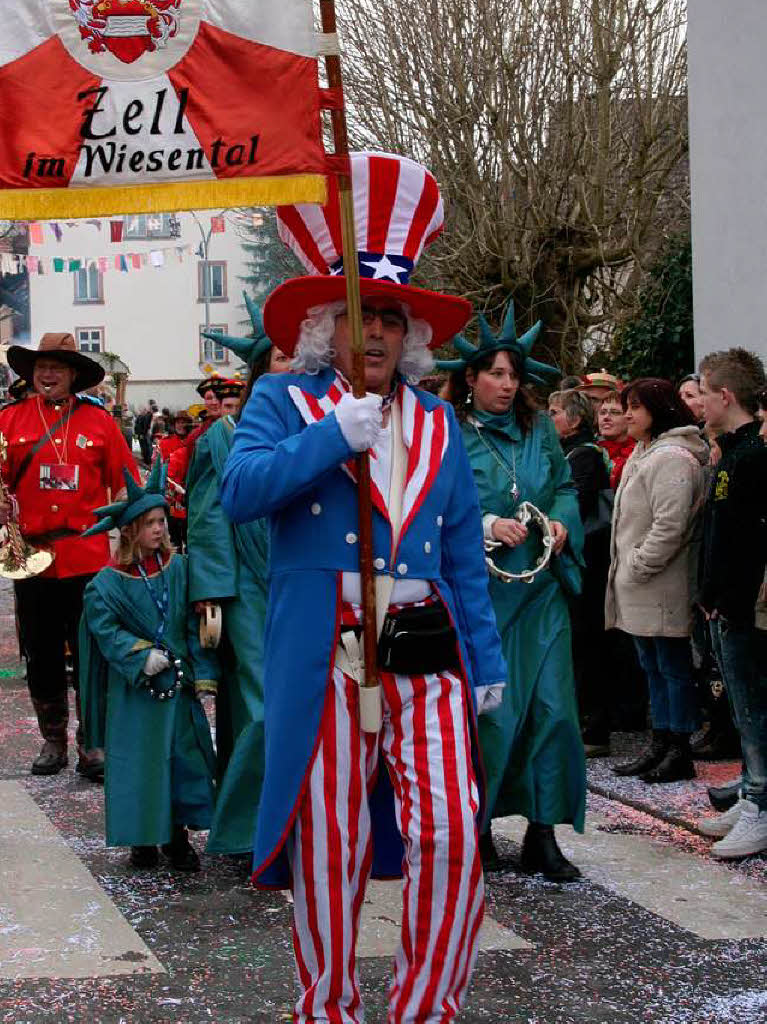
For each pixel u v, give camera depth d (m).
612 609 6.63
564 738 4.92
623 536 6.48
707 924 4.46
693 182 9.42
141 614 5.11
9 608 14.26
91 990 3.85
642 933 4.37
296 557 3.14
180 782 5.07
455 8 18.06
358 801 3.11
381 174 3.40
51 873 5.07
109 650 5.07
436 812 3.03
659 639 6.38
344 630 3.13
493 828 5.75
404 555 3.17
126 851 5.39
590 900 4.71
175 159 3.11
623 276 21.16
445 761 3.08
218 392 10.27
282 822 3.08
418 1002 3.02
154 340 44.25
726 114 9.03
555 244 18.67
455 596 3.39
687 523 6.25
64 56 3.11
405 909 3.07
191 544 5.14
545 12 17.89
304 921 3.09
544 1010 3.72
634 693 7.85
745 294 8.97
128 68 3.11
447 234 18.92
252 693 5.00
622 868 5.11
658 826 5.73
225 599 5.10
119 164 3.12
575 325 18.78
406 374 3.38
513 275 18.84
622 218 18.62
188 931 4.39
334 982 3.08
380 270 3.38
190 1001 3.77
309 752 3.07
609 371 13.70
